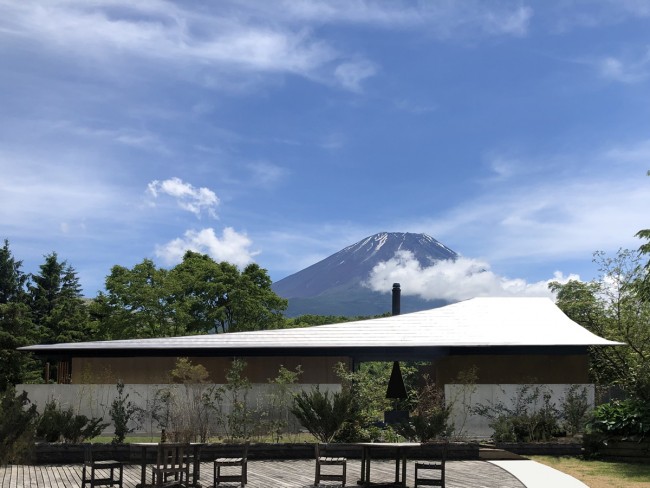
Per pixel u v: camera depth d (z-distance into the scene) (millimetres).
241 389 19062
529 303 29766
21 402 15414
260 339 25406
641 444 15555
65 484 11727
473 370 22172
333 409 16719
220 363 24719
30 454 14656
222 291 50438
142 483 11211
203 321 49688
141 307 43938
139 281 44344
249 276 53594
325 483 12141
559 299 35844
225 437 18219
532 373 24859
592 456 16031
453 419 19672
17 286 58406
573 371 24844
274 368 24859
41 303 59344
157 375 24500
